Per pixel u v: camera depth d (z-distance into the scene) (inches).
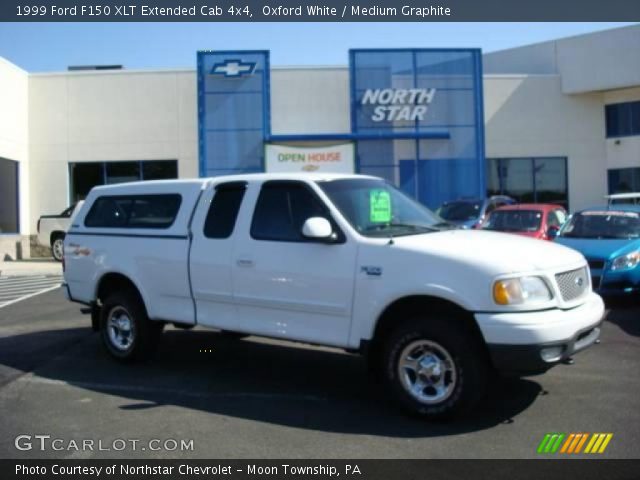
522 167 978.7
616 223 446.0
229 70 900.6
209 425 205.8
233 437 194.7
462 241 209.5
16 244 908.6
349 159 912.9
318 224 212.1
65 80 947.3
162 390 246.5
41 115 949.2
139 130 944.9
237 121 907.4
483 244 206.7
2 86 868.6
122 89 944.9
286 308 227.8
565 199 978.1
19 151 921.5
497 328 185.8
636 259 388.2
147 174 948.0
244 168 909.2
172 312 263.6
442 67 908.0
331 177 238.1
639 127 946.1
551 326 186.9
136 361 283.9
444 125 910.4
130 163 949.2
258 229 237.8
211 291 248.5
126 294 283.4
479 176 908.0
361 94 908.6
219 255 245.3
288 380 258.4
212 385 252.2
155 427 204.7
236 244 241.1
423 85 909.8
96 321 300.8
